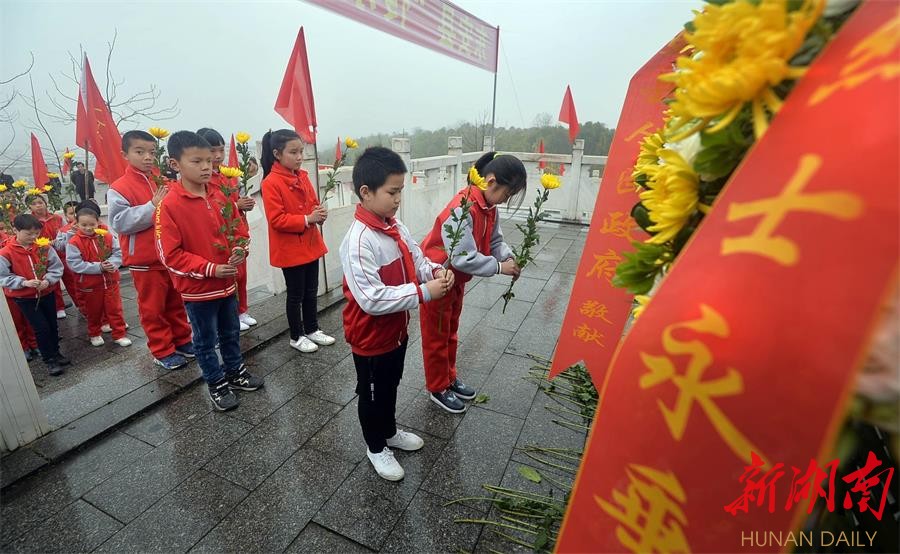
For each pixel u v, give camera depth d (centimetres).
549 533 193
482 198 250
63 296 528
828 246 45
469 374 326
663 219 76
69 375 330
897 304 45
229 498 215
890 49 47
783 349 47
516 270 255
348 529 199
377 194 192
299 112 381
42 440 244
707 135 66
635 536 62
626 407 62
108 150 414
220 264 280
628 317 147
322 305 437
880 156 43
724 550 53
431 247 267
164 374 317
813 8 60
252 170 437
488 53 714
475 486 222
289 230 327
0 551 187
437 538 195
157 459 240
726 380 51
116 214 302
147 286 314
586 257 158
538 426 268
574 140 797
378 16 437
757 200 53
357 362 211
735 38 62
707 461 53
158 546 190
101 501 212
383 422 224
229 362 302
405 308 191
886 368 45
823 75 53
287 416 277
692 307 55
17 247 327
